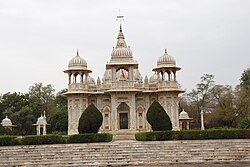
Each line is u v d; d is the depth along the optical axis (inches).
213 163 1387.8
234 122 3051.2
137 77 2421.3
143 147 1473.9
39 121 2480.3
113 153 1450.5
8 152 1462.8
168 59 2187.5
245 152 1454.2
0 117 3275.1
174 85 2165.4
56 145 1478.8
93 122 1726.1
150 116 1727.4
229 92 3144.7
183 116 2536.9
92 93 2167.8
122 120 2150.6
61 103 3971.5
